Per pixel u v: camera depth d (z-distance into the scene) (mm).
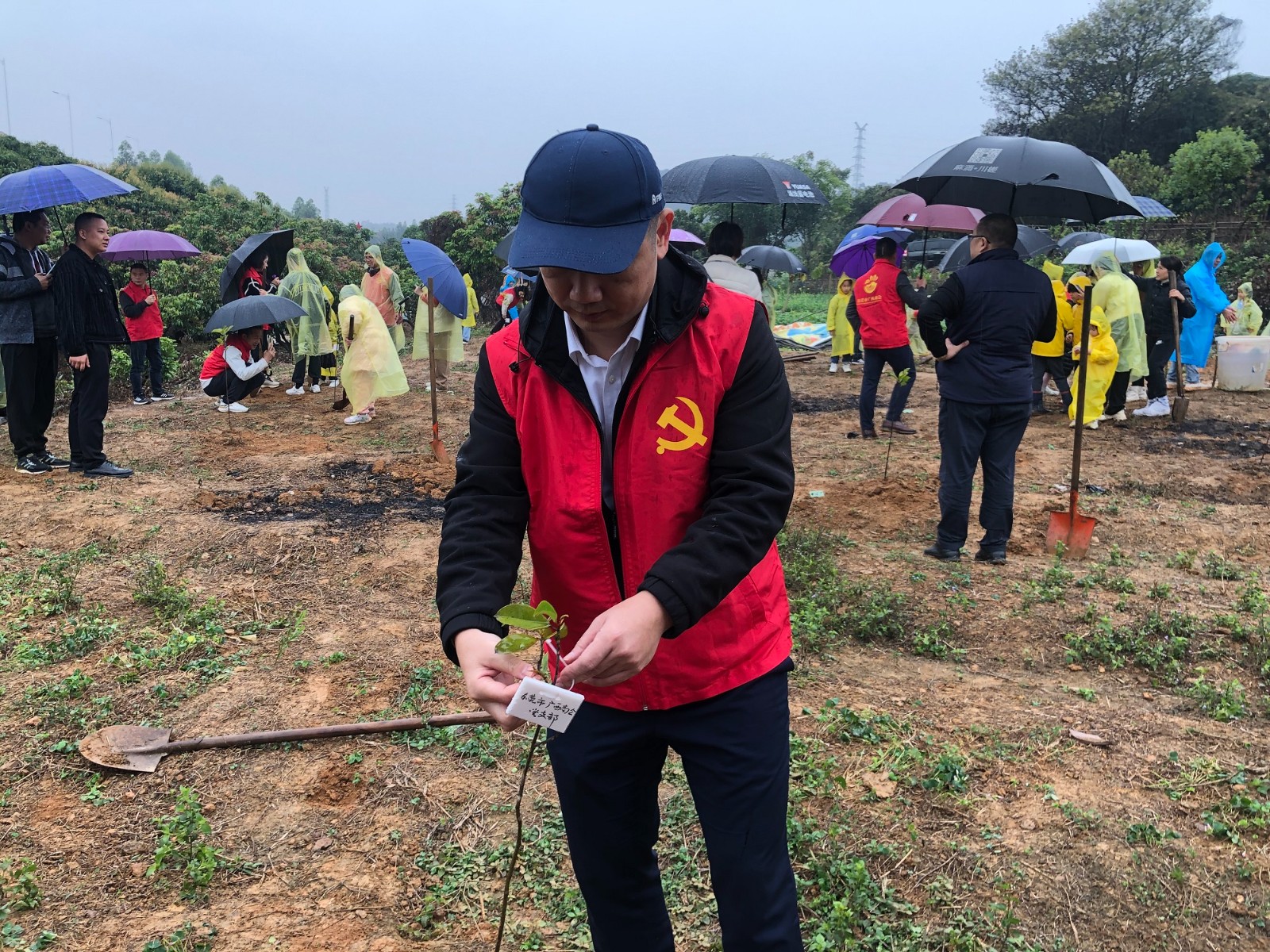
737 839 1775
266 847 3066
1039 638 4648
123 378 12203
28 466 7477
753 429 1678
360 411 9938
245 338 10250
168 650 4379
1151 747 3570
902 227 9258
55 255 19000
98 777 3418
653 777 1919
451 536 1756
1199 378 12625
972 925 2668
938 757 3492
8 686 4070
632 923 1993
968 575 5508
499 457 1791
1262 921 2678
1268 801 3180
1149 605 5031
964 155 5820
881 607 4848
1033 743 3607
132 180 30469
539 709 1426
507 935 2680
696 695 1754
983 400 5430
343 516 6625
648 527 1720
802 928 2662
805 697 3998
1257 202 28500
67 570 5406
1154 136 42750
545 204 1511
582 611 1832
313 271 22625
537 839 3072
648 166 1549
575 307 1566
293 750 3604
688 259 1689
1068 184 5527
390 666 4309
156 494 7020
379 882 2910
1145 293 10094
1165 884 2830
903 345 9180
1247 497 7316
